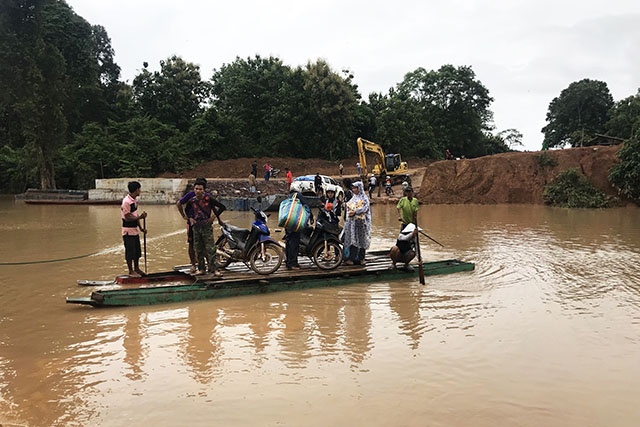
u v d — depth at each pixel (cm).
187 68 5034
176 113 4841
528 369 516
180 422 409
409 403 441
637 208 2678
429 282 925
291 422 408
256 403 441
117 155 3959
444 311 732
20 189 4288
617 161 2930
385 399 448
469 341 600
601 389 471
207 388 472
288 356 554
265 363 534
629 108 5194
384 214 2356
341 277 904
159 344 594
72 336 624
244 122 4869
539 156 3111
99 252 1264
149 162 4034
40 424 407
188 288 790
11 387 477
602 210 2569
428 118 5822
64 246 1360
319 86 4609
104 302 745
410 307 755
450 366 523
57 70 3316
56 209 2681
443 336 620
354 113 4916
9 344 595
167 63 4988
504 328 650
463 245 1377
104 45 5788
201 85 5138
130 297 758
